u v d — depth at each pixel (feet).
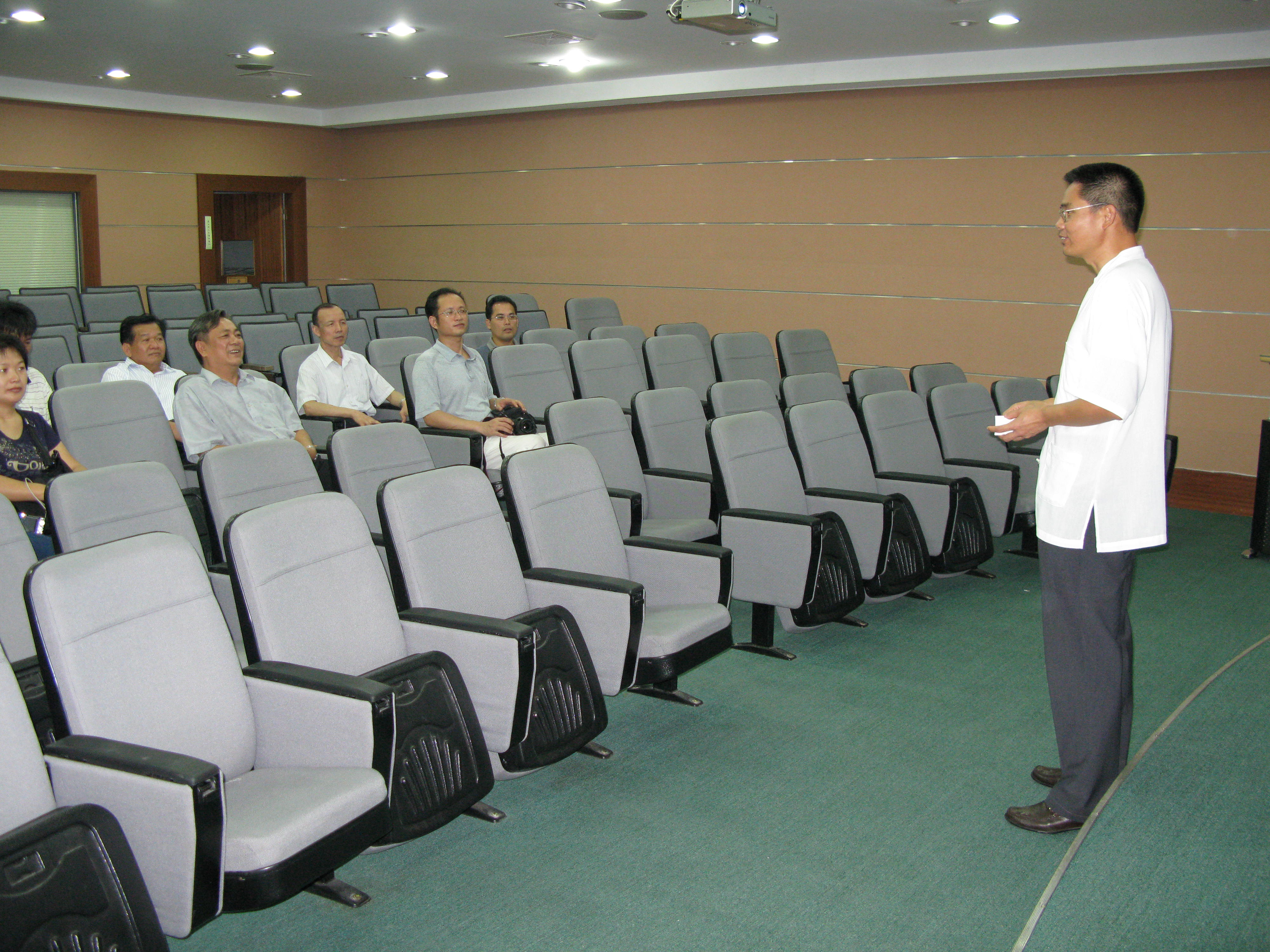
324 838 6.74
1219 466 24.20
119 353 22.15
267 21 23.50
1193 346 24.14
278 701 7.53
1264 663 11.07
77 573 6.68
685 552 11.17
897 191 27.86
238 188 39.75
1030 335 26.37
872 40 23.65
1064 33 22.20
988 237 26.63
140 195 37.52
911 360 28.27
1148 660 13.55
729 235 31.24
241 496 10.58
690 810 9.46
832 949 7.50
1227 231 23.40
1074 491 8.30
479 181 37.45
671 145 32.12
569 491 10.83
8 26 24.77
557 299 35.94
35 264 36.11
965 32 22.49
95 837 5.78
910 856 8.74
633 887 8.25
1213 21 20.51
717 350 21.86
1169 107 23.72
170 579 7.20
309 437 16.10
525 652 8.46
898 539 13.57
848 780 10.08
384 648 8.51
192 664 7.16
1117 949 6.31
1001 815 9.45
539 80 31.32
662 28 23.29
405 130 39.50
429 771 7.94
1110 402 7.90
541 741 8.93
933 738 11.02
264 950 7.43
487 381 18.35
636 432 15.43
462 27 23.73
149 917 5.88
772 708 11.76
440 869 8.49
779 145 29.76
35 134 34.91
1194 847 7.49
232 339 14.80
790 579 12.42
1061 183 25.40
